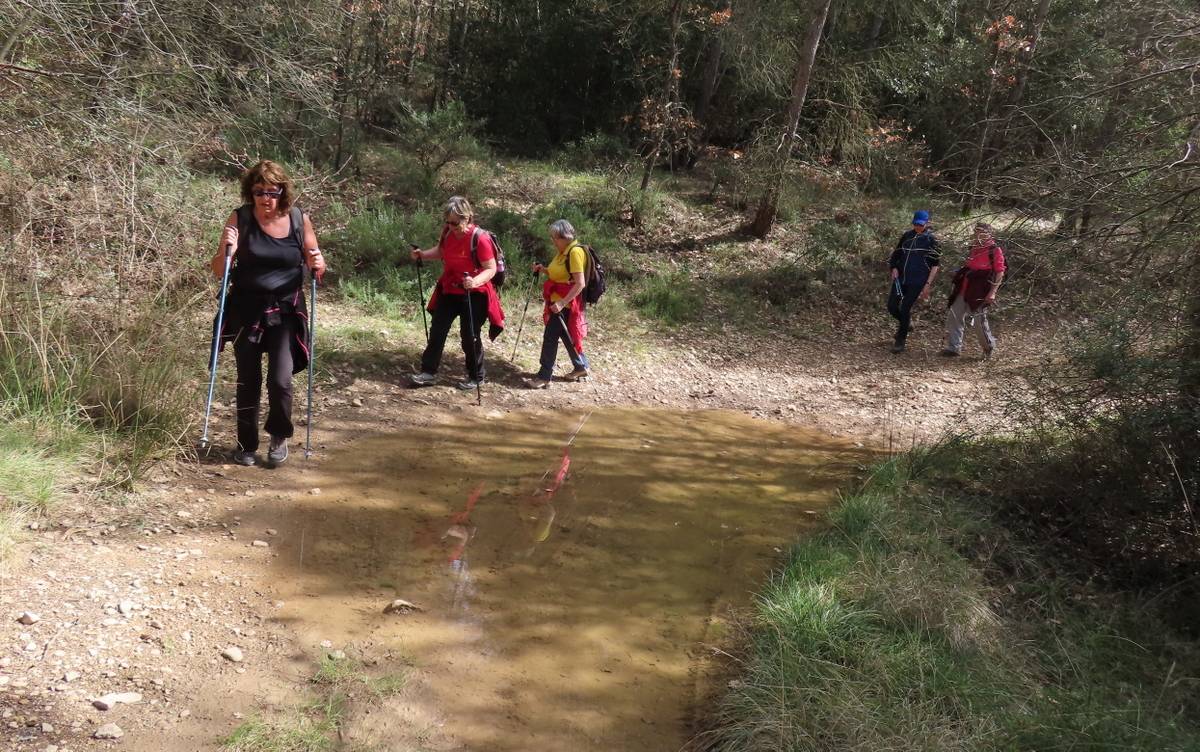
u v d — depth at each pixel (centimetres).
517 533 480
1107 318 508
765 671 348
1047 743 316
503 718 322
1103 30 611
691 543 495
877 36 1576
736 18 1398
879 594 408
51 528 391
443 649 360
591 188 1365
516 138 1756
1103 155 514
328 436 581
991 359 956
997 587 453
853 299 1173
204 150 949
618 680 356
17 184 558
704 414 760
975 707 334
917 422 770
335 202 1072
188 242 648
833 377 912
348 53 1169
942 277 1171
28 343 484
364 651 349
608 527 504
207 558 398
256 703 307
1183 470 476
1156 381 488
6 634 314
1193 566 471
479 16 1811
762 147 1341
